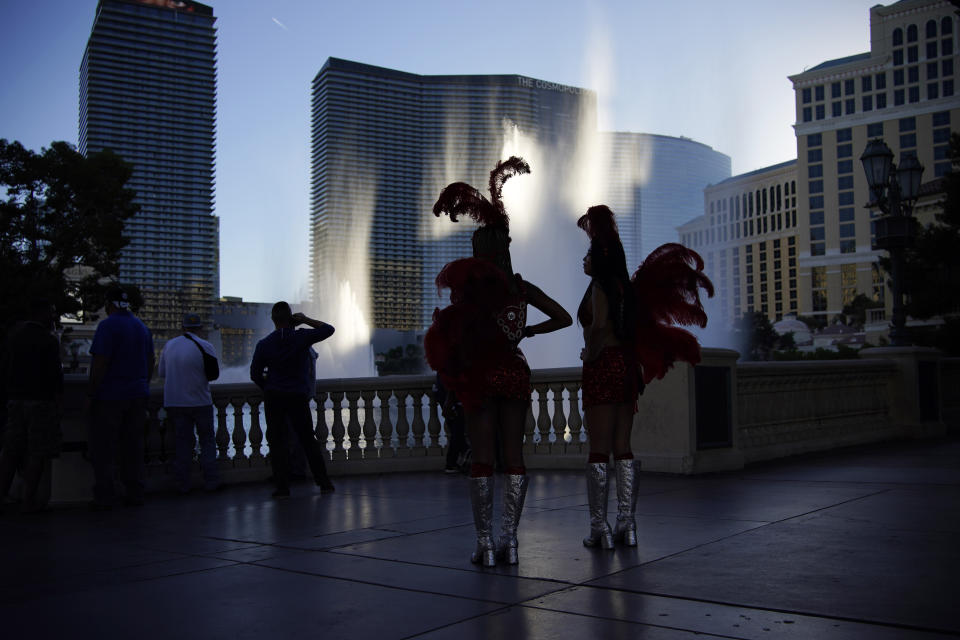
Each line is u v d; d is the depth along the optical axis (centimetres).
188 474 827
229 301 17550
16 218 3669
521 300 450
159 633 325
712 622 319
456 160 18025
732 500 648
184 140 16588
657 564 425
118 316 730
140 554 495
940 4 14688
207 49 16838
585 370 487
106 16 16112
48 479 742
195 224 16562
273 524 602
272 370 765
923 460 926
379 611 350
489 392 434
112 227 3762
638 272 521
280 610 356
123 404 719
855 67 15812
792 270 19688
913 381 1270
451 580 404
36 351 690
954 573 389
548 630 315
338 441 970
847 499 636
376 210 18675
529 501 679
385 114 18888
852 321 13862
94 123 15938
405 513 638
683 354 513
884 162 1321
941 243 2575
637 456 866
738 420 947
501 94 15912
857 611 328
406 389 994
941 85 14750
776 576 390
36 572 446
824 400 1121
